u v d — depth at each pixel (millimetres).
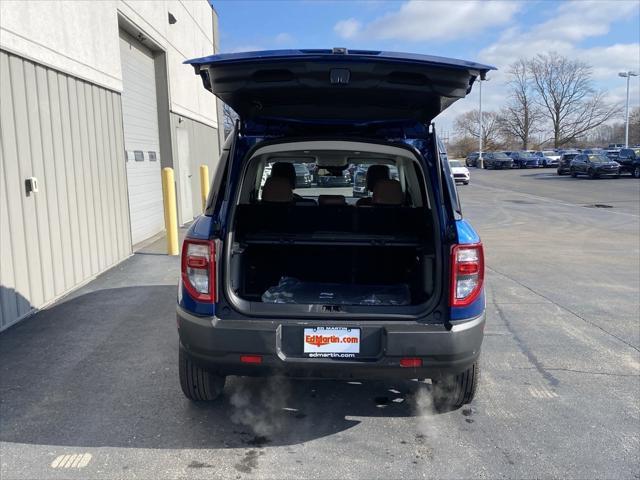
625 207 18562
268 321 3051
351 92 3141
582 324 5645
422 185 3744
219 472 2969
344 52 2916
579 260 9133
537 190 26703
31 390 3938
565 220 15055
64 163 6562
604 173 33312
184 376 3494
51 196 6191
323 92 3148
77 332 5168
